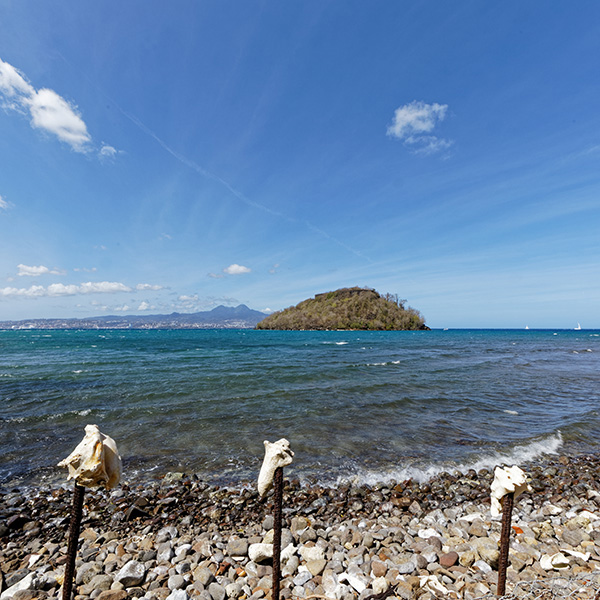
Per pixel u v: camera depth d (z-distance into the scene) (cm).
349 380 2258
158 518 693
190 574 490
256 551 518
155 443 1115
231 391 1870
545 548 563
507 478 294
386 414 1469
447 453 1070
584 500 801
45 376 2256
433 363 3309
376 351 4781
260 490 323
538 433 1265
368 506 754
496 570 500
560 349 5591
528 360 3759
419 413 1495
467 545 561
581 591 430
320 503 754
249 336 11050
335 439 1165
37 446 1072
